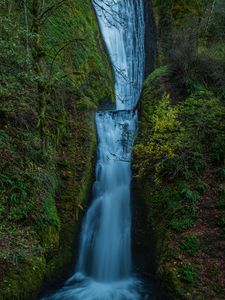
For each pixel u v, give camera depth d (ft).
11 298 20.49
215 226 26.76
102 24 54.90
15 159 26.27
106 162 36.27
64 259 26.53
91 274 28.66
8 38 26.86
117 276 29.12
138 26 59.82
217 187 29.68
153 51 55.77
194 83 39.32
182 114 34.42
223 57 43.57
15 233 23.15
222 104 36.29
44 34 37.29
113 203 33.65
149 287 26.20
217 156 31.65
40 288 23.32
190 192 28.84
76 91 38.34
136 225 31.27
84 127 35.70
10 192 24.63
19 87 27.17
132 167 34.86
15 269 21.83
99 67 47.57
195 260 24.61
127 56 56.44
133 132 38.19
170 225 27.40
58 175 30.22
